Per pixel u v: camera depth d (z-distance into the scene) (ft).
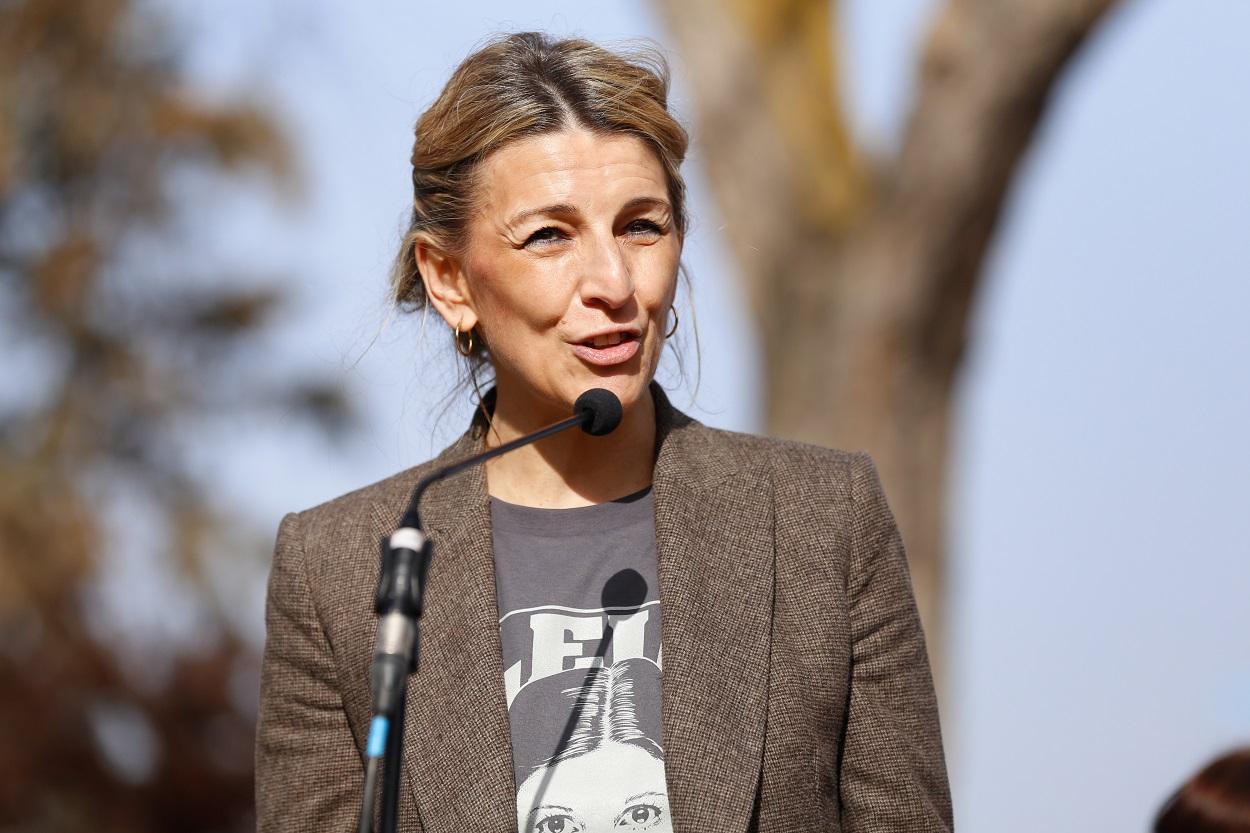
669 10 81.71
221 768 114.83
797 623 32.32
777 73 80.69
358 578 33.40
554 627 32.35
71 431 160.76
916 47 77.77
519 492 34.19
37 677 114.93
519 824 30.99
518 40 33.78
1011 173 77.92
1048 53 74.59
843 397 80.02
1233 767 35.06
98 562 153.38
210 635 119.65
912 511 80.33
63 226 162.71
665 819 30.78
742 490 33.55
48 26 159.33
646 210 32.42
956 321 80.12
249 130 156.56
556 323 32.24
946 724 80.74
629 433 33.76
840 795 32.76
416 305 36.04
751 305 81.87
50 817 111.24
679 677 31.35
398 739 27.35
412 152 34.53
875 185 80.18
